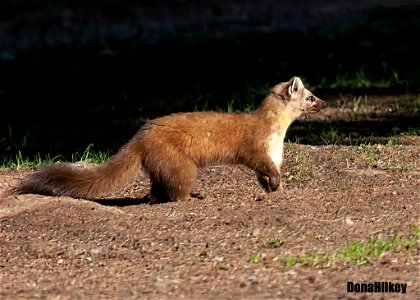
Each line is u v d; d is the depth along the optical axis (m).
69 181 14.11
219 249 11.79
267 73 26.30
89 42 31.06
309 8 35.94
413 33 29.42
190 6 38.12
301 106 15.16
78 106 24.36
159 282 10.80
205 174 15.88
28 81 26.48
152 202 14.41
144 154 14.21
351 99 23.47
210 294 10.34
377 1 35.75
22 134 21.80
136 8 37.97
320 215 12.90
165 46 29.75
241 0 38.97
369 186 14.43
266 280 10.73
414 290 10.30
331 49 28.33
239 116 14.80
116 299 10.28
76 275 11.23
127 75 26.75
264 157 14.66
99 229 12.62
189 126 14.34
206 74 26.53
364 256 11.38
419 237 11.93
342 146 17.34
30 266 11.65
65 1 39.09
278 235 12.21
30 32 33.59
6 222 12.99
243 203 13.69
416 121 21.05
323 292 10.30
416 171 15.42
